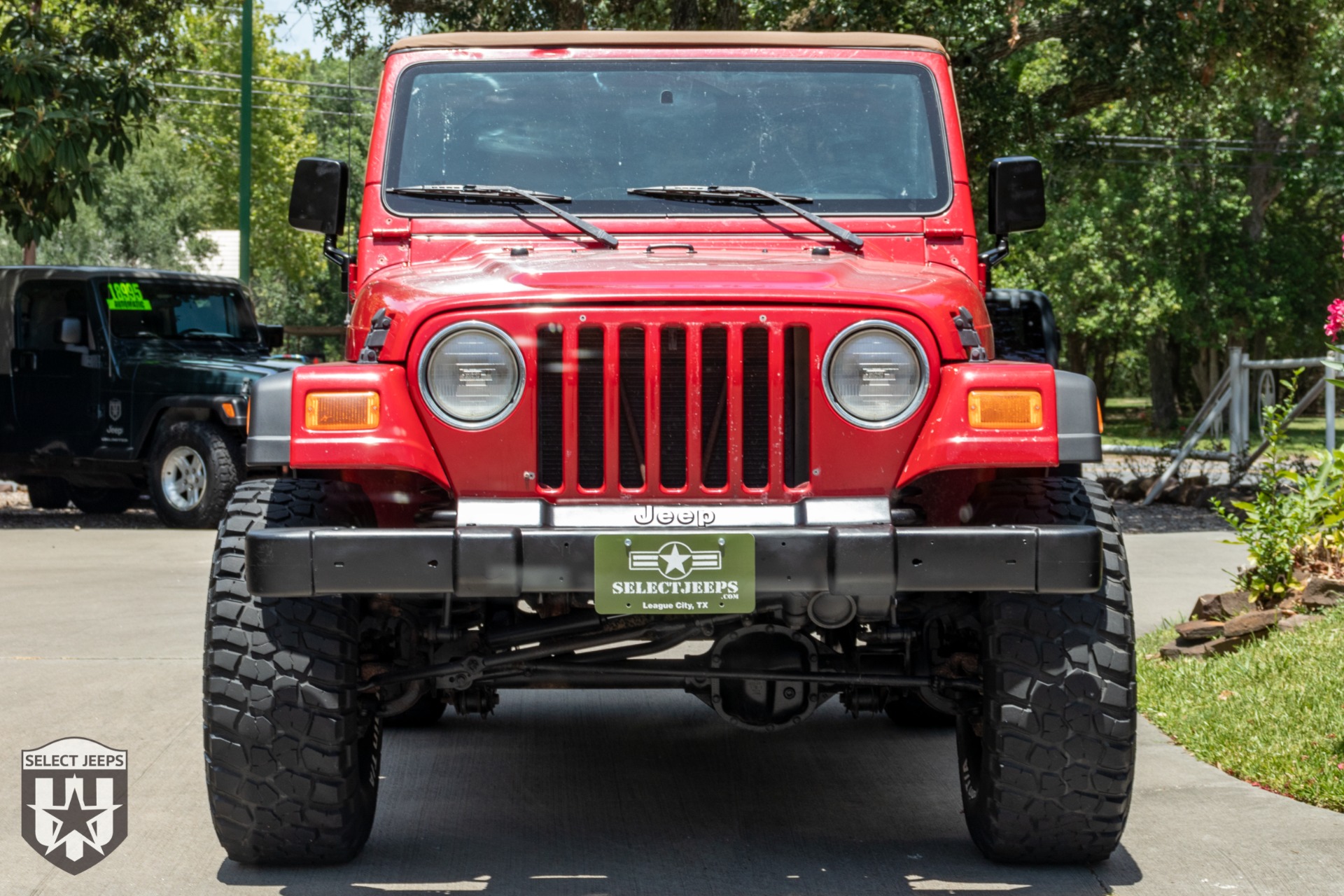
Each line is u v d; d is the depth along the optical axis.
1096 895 3.68
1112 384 81.19
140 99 14.62
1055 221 38.06
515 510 3.56
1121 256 38.88
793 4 13.91
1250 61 19.11
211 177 49.41
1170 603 8.16
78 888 3.75
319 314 68.25
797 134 4.72
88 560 10.38
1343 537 7.09
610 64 4.80
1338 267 40.00
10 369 13.59
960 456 3.49
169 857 4.00
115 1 15.74
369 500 4.09
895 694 4.65
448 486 3.58
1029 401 3.52
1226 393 14.59
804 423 3.61
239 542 3.72
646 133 4.71
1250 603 6.85
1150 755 5.10
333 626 3.66
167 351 13.54
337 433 3.51
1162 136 36.22
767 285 3.64
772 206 4.59
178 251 44.47
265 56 49.81
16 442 13.61
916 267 4.27
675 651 6.93
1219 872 3.85
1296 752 4.82
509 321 3.57
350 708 3.68
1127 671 3.60
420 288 3.79
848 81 4.80
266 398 3.59
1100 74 15.27
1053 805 3.67
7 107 13.69
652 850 4.13
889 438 3.57
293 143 51.22
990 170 4.83
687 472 3.59
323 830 3.76
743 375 3.59
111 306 13.34
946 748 5.43
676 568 3.43
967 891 3.72
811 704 4.09
